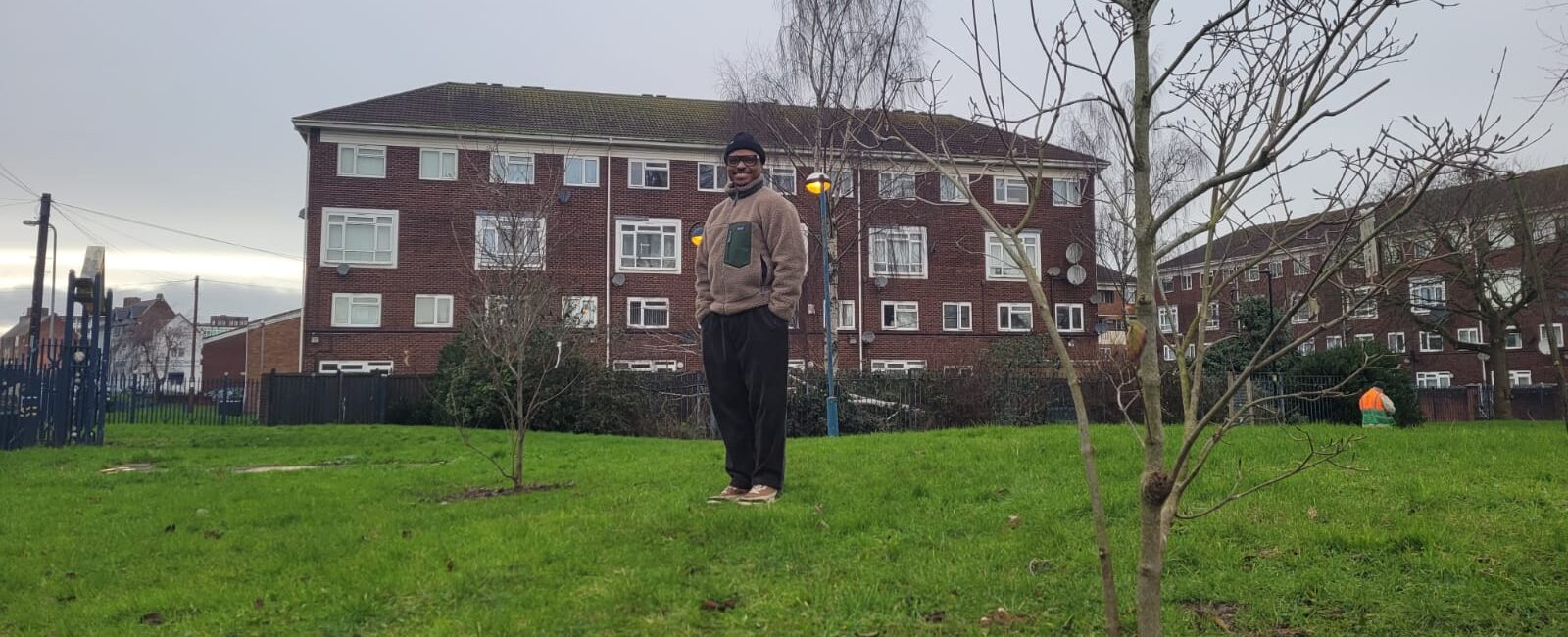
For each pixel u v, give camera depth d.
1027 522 5.61
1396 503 5.80
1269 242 3.21
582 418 21.48
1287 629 3.98
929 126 4.30
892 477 7.15
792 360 33.09
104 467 12.08
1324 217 2.89
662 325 32.72
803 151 29.11
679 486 7.28
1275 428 10.75
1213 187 2.85
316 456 13.92
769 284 6.58
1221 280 3.28
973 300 35.06
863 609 4.21
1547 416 37.97
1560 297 28.36
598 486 7.71
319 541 5.84
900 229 33.72
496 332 9.45
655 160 33.38
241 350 56.22
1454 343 31.16
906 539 5.29
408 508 7.15
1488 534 5.03
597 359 22.77
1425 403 36.00
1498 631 3.88
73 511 7.66
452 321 30.91
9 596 5.02
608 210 32.69
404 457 13.53
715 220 6.84
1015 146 3.30
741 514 5.75
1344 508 5.65
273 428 21.70
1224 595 4.31
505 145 32.06
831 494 6.52
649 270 32.84
